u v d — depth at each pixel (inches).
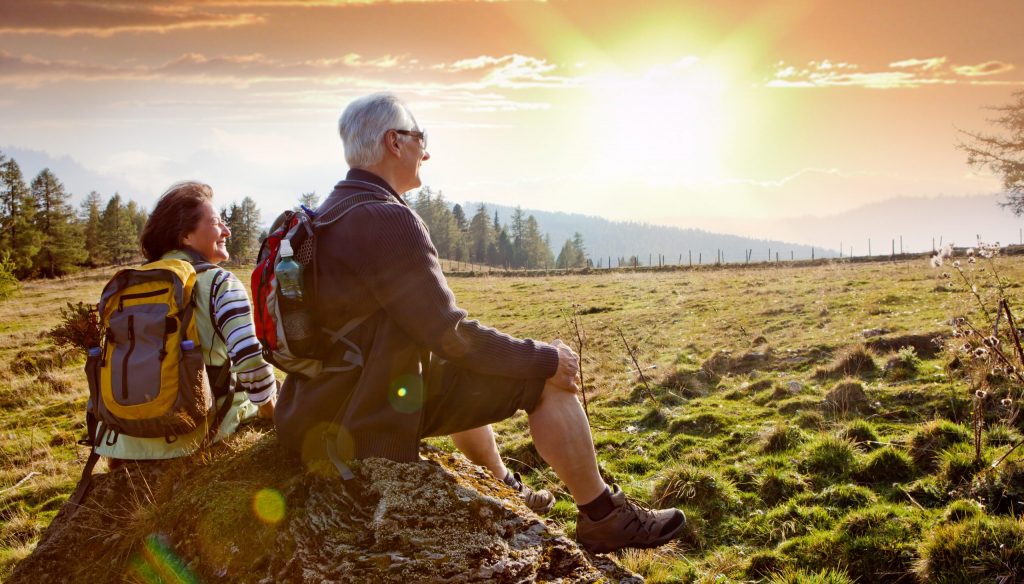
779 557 211.2
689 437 326.6
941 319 468.1
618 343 622.8
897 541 204.1
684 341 580.1
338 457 119.1
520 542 113.3
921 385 332.8
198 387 140.4
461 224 6643.7
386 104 122.4
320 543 108.7
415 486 115.4
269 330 115.6
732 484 265.3
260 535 114.5
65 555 136.0
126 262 4640.8
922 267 1008.2
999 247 254.7
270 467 128.3
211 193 160.2
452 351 114.0
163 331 138.4
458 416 123.7
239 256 4308.6
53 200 3703.3
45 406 579.8
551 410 121.2
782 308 669.9
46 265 3673.7
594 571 111.7
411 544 107.3
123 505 142.7
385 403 117.4
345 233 113.8
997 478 219.6
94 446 149.8
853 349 398.3
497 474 150.2
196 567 115.6
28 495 361.7
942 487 233.0
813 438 293.9
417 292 112.1
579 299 1157.7
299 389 123.0
